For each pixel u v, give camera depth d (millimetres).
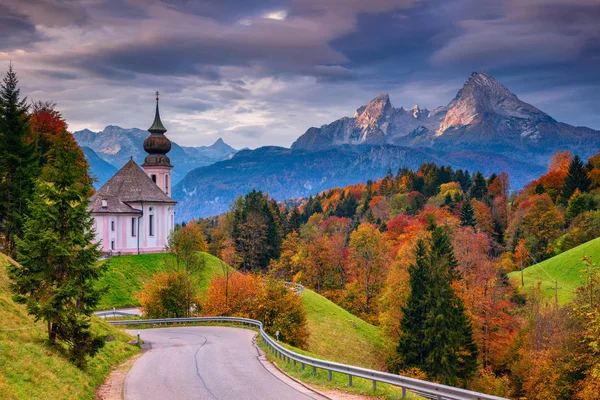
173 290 66125
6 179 56938
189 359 35625
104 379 29109
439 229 62688
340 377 33594
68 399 22766
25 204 56625
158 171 116500
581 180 140250
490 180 190375
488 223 143250
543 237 119062
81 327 28547
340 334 71875
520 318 71500
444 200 163750
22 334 28531
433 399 25641
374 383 24703
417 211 161125
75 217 28328
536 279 92375
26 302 27688
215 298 65375
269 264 125312
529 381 54562
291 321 56500
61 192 28438
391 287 74125
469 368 58812
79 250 28516
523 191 166500
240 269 128250
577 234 111062
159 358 36219
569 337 49000
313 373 29219
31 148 59094
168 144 117812
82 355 28391
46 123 88312
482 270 73688
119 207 95312
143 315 65625
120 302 74625
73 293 27594
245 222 132125
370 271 98125
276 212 162500
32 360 24781
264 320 57844
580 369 47188
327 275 111625
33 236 27688
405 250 88875
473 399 19953
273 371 31031
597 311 39656
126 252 95500
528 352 59250
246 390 25750
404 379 22844
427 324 58906
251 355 37344
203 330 55375
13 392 20641
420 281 62188
